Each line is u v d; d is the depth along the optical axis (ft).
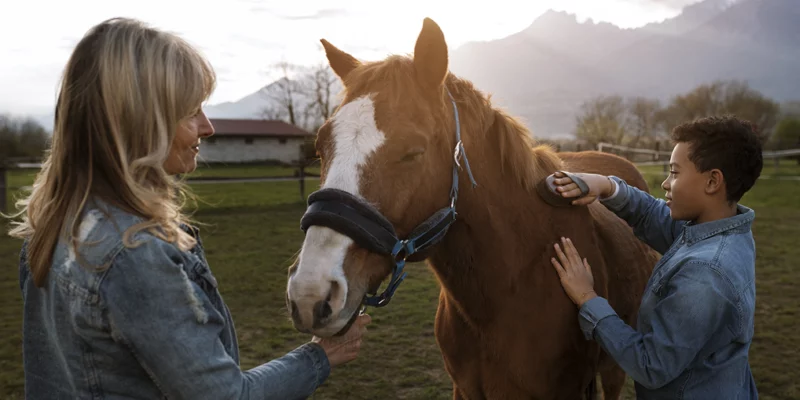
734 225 5.11
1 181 33.09
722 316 4.80
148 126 3.57
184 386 3.29
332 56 6.63
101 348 3.30
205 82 4.01
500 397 6.68
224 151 118.42
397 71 5.36
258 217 33.45
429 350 13.07
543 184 6.48
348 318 4.67
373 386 11.32
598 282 6.74
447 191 5.70
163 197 3.72
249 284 18.39
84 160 3.54
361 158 4.95
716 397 4.99
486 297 6.34
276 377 3.93
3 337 13.62
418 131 5.16
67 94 3.54
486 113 6.23
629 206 6.65
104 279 3.18
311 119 138.62
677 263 5.12
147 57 3.56
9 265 21.30
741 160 4.97
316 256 4.68
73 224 3.36
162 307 3.23
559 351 6.40
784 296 16.60
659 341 4.89
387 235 4.92
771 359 12.23
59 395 3.55
